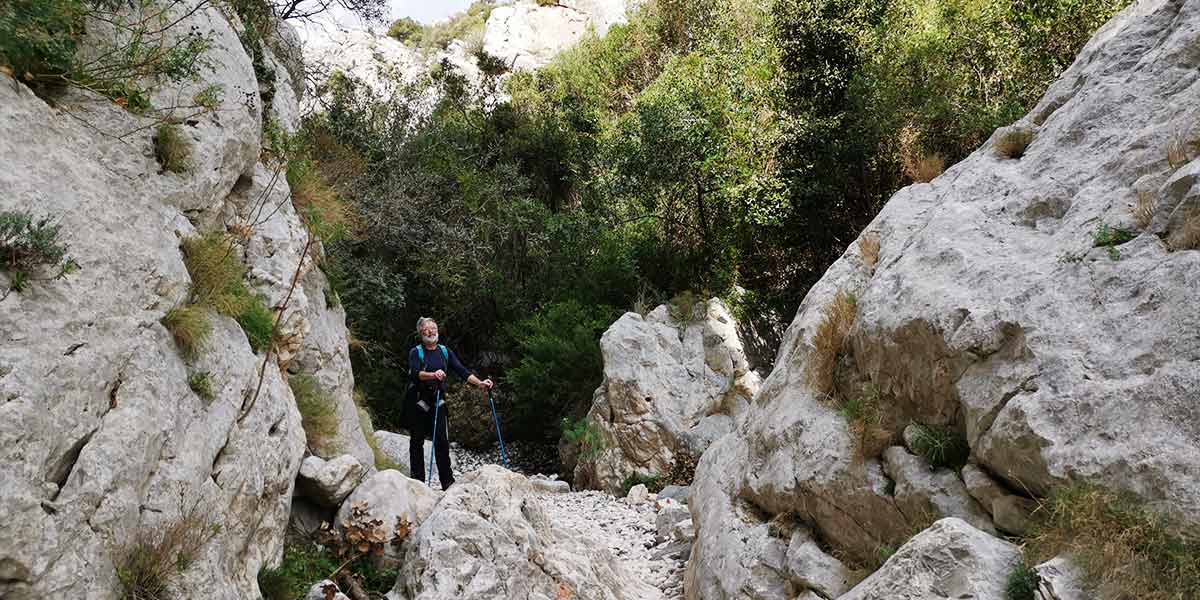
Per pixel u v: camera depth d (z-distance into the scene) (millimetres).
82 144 4164
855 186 14367
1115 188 4676
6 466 2844
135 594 3326
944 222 5395
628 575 6613
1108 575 3260
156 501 3633
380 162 16359
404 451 9797
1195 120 4496
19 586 2824
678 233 16391
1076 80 5898
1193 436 3408
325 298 8211
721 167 15422
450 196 18375
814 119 14734
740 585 5348
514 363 18000
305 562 5000
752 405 6816
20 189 3488
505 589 4789
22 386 3006
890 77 14031
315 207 7707
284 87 9422
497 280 18391
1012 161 5758
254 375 4953
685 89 16047
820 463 5270
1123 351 3857
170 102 5133
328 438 6668
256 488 4582
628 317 13578
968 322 4492
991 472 4246
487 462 15953
